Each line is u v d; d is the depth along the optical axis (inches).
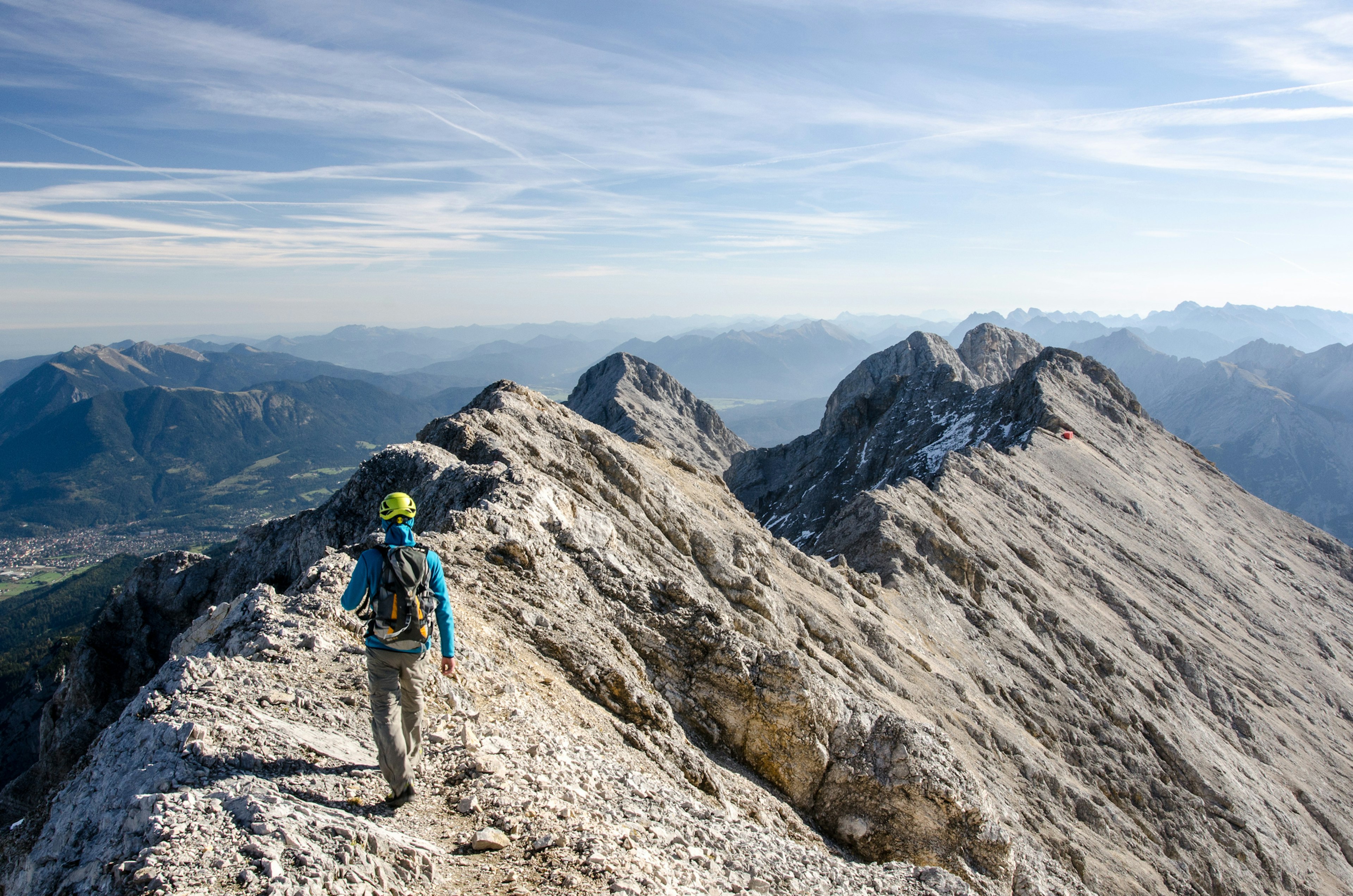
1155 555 3523.6
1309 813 2290.8
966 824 769.6
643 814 427.2
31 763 2250.2
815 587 1781.5
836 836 759.1
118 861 255.9
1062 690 2060.8
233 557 1482.5
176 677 383.2
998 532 2832.2
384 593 325.7
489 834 315.3
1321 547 4837.6
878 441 5142.7
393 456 1223.5
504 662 586.9
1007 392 4840.1
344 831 279.6
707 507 1873.8
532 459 1354.6
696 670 797.9
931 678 1683.1
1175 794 1866.4
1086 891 1173.1
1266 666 3075.8
